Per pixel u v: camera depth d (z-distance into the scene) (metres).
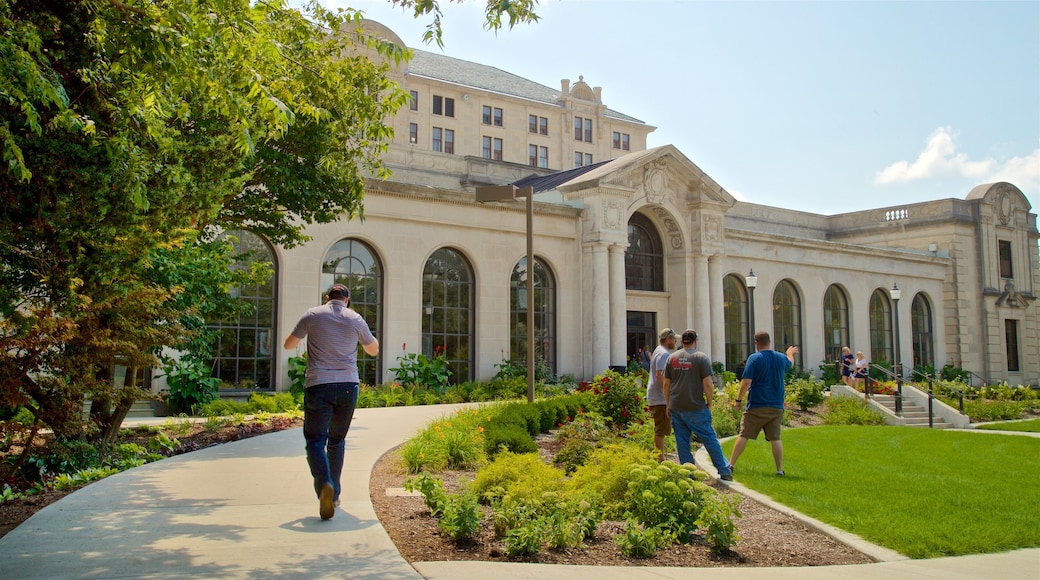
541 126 65.56
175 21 7.68
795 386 26.98
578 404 18.69
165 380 22.62
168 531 7.11
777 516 9.49
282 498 8.66
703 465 13.08
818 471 12.88
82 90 9.32
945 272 52.03
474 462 11.98
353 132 16.48
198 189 11.53
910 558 7.74
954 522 9.15
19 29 7.64
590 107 68.81
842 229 57.00
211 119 11.71
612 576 6.46
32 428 10.57
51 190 9.22
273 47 8.12
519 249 33.34
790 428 22.03
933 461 14.96
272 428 17.25
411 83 58.06
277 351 26.62
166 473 10.27
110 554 6.32
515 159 63.53
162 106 9.75
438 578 6.07
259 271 17.64
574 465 12.30
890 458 15.18
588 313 34.41
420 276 30.30
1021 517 9.63
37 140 8.68
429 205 30.64
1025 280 56.69
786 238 42.91
